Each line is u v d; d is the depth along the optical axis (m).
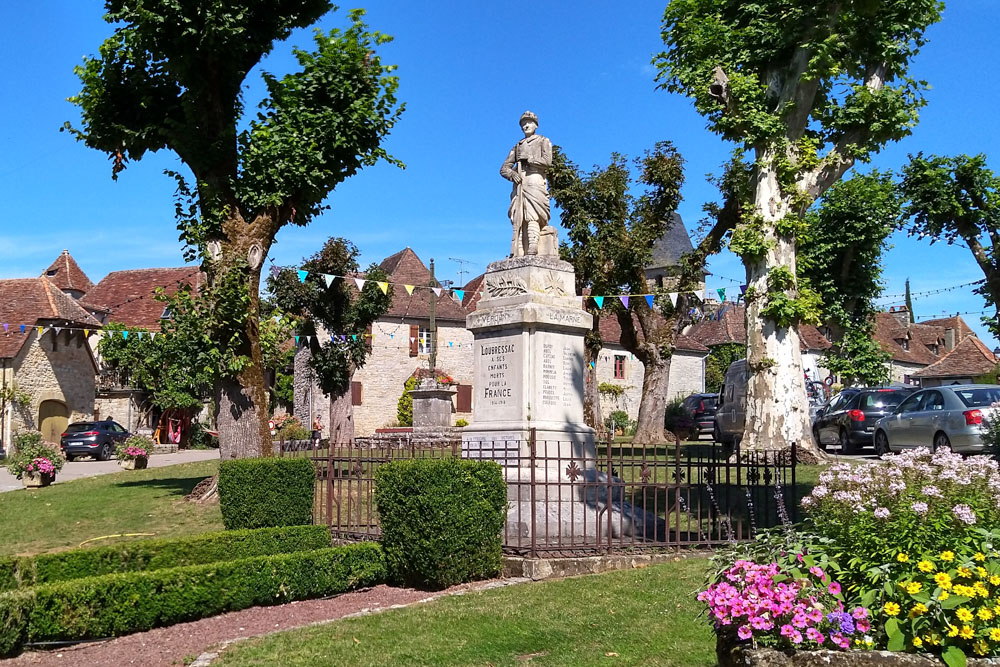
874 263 33.59
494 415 12.01
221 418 16.25
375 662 6.46
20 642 7.26
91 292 52.16
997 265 29.95
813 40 16.42
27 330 38.91
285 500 11.61
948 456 6.53
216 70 15.97
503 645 6.77
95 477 23.20
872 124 17.09
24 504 17.11
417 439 21.59
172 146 16.20
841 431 23.48
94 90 16.33
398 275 50.41
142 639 7.61
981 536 5.37
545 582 8.88
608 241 30.00
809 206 18.02
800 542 5.53
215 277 15.95
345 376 33.44
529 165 12.61
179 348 15.64
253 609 8.58
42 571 8.73
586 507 10.79
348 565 9.23
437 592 8.83
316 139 16.16
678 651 6.36
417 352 48.78
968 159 30.14
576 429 11.84
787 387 17.80
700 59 17.59
